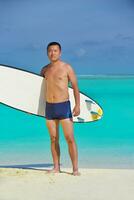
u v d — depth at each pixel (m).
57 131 6.55
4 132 12.98
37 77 6.82
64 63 6.42
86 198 5.31
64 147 9.90
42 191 5.61
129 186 5.88
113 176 6.48
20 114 15.90
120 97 24.50
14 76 6.99
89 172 6.75
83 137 12.11
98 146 10.58
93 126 13.91
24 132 12.95
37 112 6.88
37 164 8.16
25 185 5.91
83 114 7.11
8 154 9.41
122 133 12.83
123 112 17.62
